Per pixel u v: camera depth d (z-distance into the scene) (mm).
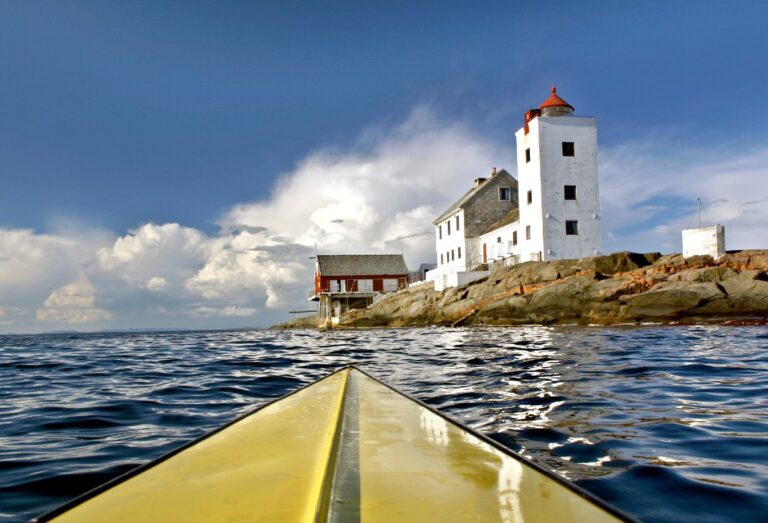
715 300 23172
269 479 2252
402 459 2568
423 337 22484
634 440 4340
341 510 1925
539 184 32094
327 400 4148
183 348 20062
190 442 3002
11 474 3846
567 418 5191
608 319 25609
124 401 7004
